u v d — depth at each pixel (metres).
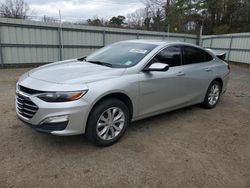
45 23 12.75
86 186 2.49
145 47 4.09
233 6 25.44
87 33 14.48
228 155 3.26
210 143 3.61
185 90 4.46
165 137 3.75
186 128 4.17
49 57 13.39
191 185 2.58
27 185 2.46
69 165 2.85
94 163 2.92
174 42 4.41
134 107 3.59
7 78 8.97
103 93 3.09
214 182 2.65
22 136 3.57
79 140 3.51
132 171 2.79
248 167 2.98
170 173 2.78
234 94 7.20
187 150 3.35
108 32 15.33
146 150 3.29
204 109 5.36
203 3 26.52
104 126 3.29
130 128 4.06
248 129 4.24
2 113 4.55
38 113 2.88
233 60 17.44
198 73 4.70
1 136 3.55
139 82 3.54
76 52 14.35
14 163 2.85
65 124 2.90
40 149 3.20
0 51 11.64
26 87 3.06
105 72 3.35
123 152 3.22
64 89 2.88
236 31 24.72
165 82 3.96
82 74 3.23
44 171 2.71
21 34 12.13
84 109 2.96
